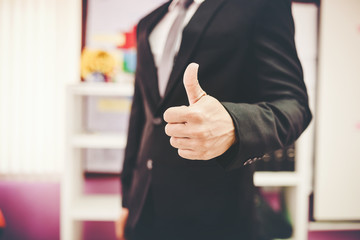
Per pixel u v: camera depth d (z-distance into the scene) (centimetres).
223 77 59
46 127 190
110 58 165
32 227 200
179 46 65
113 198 179
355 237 203
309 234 200
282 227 150
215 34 59
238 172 62
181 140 36
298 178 145
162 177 67
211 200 62
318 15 189
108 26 192
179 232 66
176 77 62
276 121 42
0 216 187
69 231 145
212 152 36
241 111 39
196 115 34
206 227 63
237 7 59
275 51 53
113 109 195
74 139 146
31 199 200
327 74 188
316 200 190
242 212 63
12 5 184
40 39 187
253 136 38
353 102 188
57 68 189
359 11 186
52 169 191
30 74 187
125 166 96
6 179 188
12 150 189
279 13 55
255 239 66
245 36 56
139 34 84
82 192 183
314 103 190
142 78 77
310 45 190
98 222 199
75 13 189
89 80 163
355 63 188
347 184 189
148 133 75
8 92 187
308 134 145
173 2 80
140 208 74
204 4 63
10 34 185
